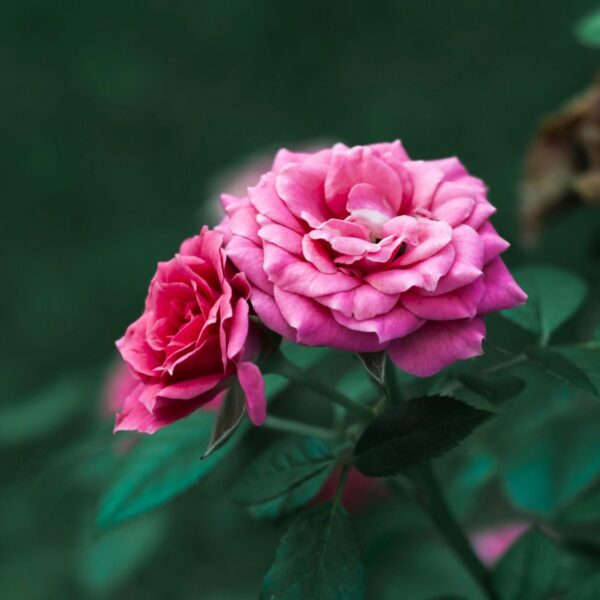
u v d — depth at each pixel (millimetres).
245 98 1610
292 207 428
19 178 1637
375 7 1569
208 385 416
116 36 1697
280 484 455
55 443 944
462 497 575
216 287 426
